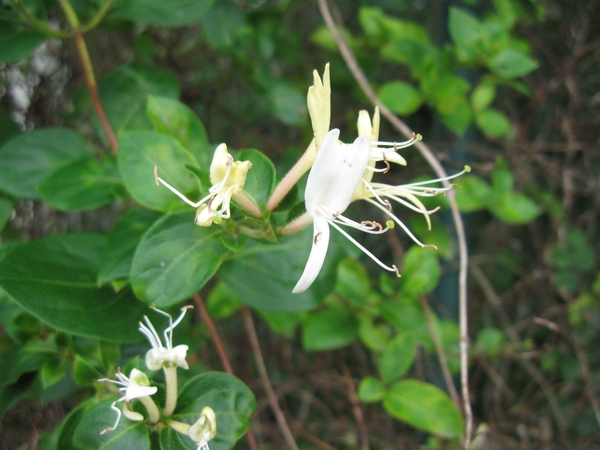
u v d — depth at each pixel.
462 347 0.23
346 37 0.32
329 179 0.14
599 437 0.34
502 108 0.38
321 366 0.31
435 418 0.24
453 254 0.33
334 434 0.32
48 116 0.29
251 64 0.28
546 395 0.36
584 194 0.37
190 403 0.16
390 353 0.25
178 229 0.16
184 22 0.21
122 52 0.31
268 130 0.37
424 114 0.36
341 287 0.26
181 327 0.24
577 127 0.35
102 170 0.20
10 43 0.20
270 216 0.16
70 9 0.20
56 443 0.16
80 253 0.18
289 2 0.28
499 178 0.31
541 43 0.36
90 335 0.17
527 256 0.40
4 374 0.19
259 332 0.34
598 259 0.37
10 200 0.21
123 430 0.15
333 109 0.36
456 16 0.28
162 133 0.19
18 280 0.17
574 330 0.35
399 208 0.35
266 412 0.33
